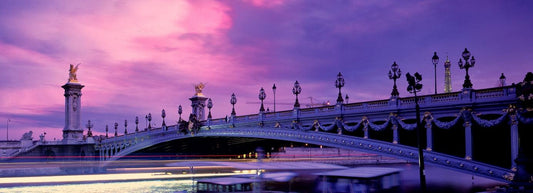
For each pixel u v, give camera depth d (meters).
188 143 98.50
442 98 38.47
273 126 60.62
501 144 41.44
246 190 37.97
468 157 36.03
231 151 99.19
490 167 34.34
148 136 100.38
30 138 137.38
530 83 30.61
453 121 36.94
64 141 130.12
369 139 44.81
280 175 41.50
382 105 44.06
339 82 49.84
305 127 54.78
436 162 38.34
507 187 29.80
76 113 135.25
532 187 27.19
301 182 57.16
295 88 57.00
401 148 41.34
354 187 29.27
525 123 31.50
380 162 112.12
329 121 50.88
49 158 125.50
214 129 74.50
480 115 36.16
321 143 51.03
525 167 27.95
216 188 37.28
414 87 33.44
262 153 87.00
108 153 124.81
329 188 30.81
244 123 66.31
